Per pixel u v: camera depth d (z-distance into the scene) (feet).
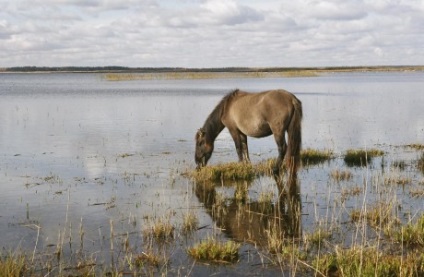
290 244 21.09
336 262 18.48
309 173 36.45
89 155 45.34
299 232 22.89
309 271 18.29
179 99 122.21
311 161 41.60
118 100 119.96
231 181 34.01
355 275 17.15
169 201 28.78
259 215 25.81
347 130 62.95
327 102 111.55
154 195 30.22
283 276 17.93
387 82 255.91
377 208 24.98
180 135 59.77
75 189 31.86
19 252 20.39
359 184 32.32
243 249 20.76
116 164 40.81
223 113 37.70
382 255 19.01
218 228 23.52
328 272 18.22
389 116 78.69
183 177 35.53
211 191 31.19
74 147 50.16
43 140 55.01
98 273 18.37
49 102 114.21
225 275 18.11
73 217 25.57
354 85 214.48
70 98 128.67
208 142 38.29
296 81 285.84
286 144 34.58
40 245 21.33
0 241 21.85
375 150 44.96
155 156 44.86
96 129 65.31
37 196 30.01
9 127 66.80
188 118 79.25
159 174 36.58
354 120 74.02
